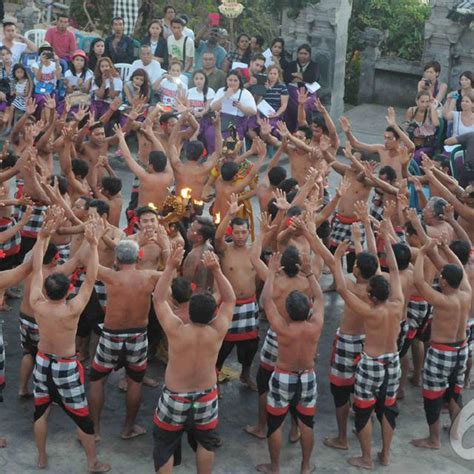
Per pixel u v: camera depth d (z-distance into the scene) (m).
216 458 8.40
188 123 12.59
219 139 11.33
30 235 10.94
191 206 10.29
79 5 20.28
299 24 18.02
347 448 8.65
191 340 7.38
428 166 10.84
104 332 8.32
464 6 17.66
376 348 8.12
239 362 9.53
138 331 8.31
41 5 20.91
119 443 8.52
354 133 18.05
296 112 16.17
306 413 8.00
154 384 9.48
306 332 7.81
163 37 17.28
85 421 7.94
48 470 8.06
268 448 8.49
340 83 18.41
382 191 11.21
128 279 8.18
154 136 11.80
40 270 8.02
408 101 19.73
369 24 19.84
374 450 8.66
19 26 20.12
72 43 17.33
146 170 11.84
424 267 9.32
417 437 8.93
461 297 8.46
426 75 16.25
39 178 10.52
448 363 8.50
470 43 17.78
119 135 11.08
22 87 15.88
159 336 9.80
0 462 8.13
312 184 9.80
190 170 10.95
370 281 8.09
